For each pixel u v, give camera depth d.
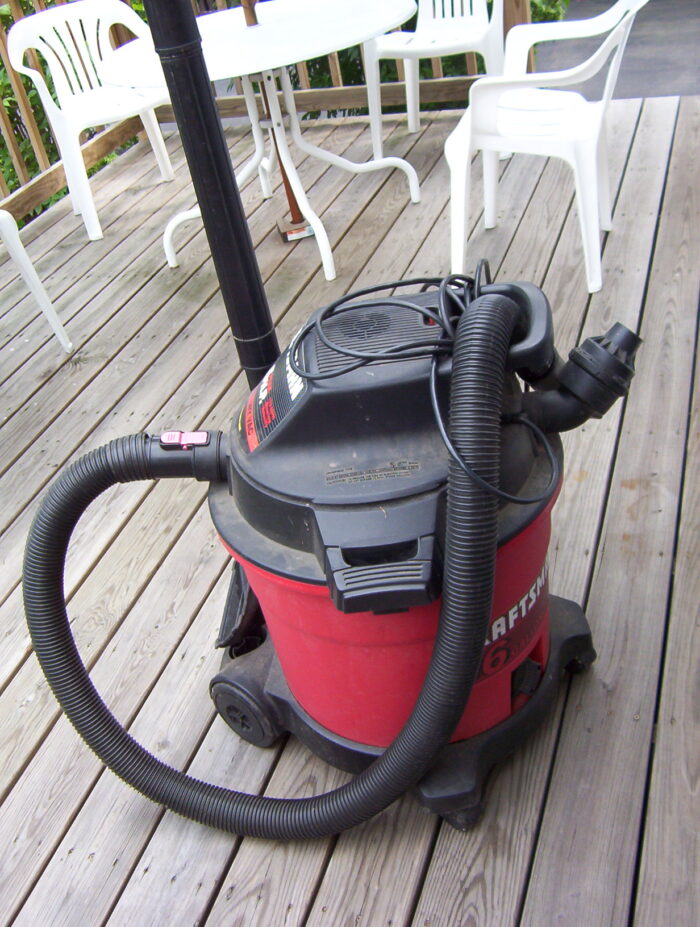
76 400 2.69
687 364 2.28
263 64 2.39
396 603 1.04
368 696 1.30
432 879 1.34
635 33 5.46
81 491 1.29
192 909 1.37
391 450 1.11
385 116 4.27
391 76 5.04
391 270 3.00
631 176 3.22
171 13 1.17
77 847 1.49
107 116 3.43
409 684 1.26
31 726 1.72
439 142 3.91
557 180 3.34
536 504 1.15
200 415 2.51
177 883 1.41
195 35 1.20
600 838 1.34
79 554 2.10
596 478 1.98
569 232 2.98
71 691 1.42
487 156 2.95
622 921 1.25
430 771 1.34
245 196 3.74
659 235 2.85
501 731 1.38
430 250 3.07
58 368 2.87
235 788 1.52
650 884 1.28
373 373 1.09
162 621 1.88
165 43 1.19
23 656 1.87
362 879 1.36
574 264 2.79
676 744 1.44
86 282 3.37
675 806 1.36
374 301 1.22
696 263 2.68
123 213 3.90
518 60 2.94
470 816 1.35
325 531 1.06
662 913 1.24
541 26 2.88
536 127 2.58
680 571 1.74
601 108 2.49
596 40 5.48
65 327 3.10
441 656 1.09
